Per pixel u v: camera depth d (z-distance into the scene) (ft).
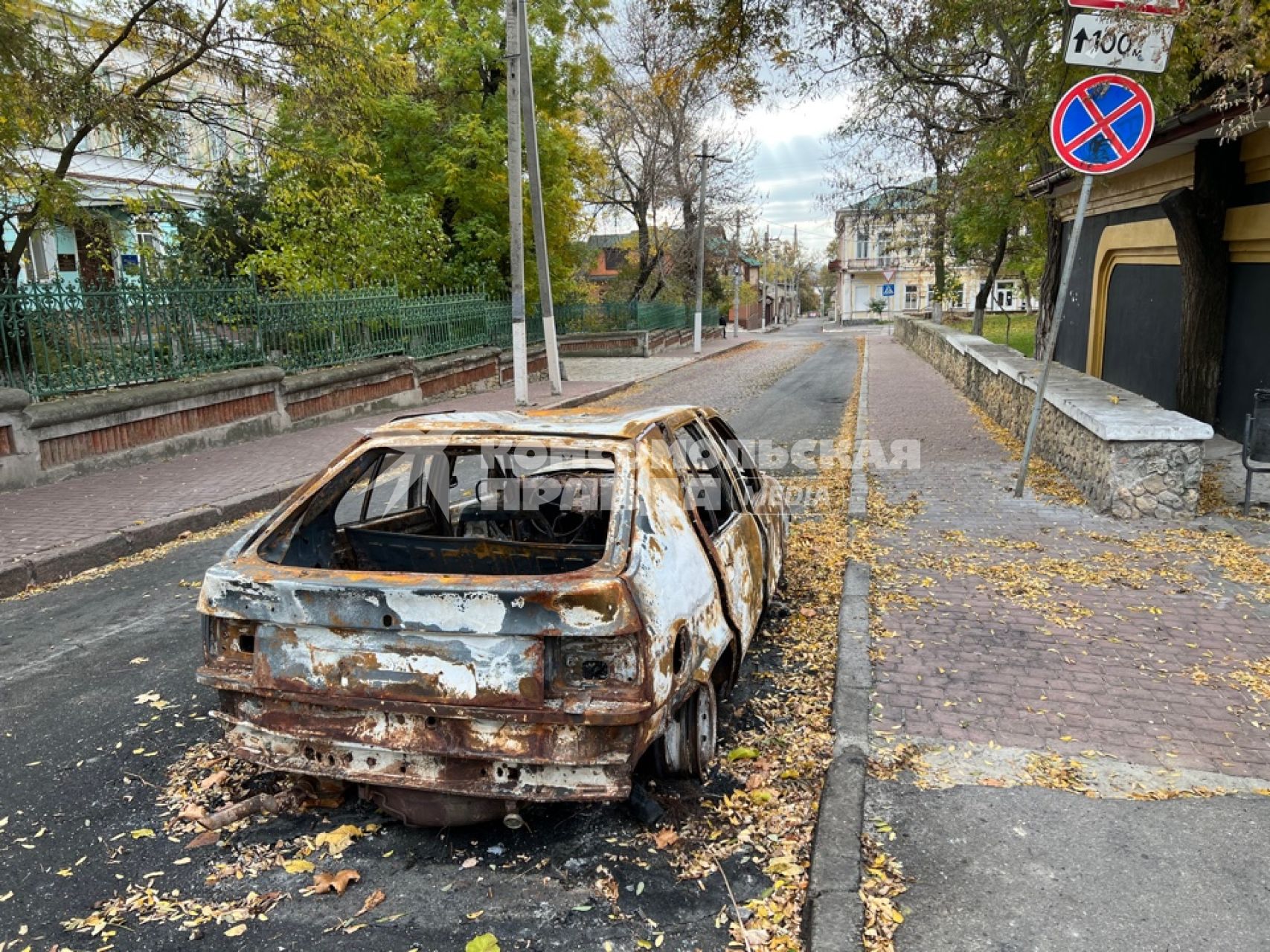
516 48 55.36
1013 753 12.34
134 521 26.05
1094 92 22.80
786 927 9.02
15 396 30.25
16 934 9.01
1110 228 41.98
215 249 59.06
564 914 9.23
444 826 10.20
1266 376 28.76
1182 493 23.75
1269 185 27.96
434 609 9.20
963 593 19.04
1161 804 11.03
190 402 37.91
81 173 66.49
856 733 12.87
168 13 39.09
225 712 10.32
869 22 33.19
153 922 9.18
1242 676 14.62
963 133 46.16
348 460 11.96
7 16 32.86
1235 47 19.02
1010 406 39.75
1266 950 8.46
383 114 68.69
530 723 9.14
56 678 15.89
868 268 237.45
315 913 9.30
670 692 9.74
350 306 52.01
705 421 15.74
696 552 11.39
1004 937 8.71
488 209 78.43
